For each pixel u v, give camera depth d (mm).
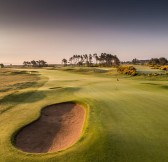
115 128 13781
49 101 23984
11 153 11359
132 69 68812
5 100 24281
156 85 33094
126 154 10469
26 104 22734
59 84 41312
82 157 10477
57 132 15430
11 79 56219
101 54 176875
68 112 20344
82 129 14727
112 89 30953
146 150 10766
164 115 16375
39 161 10430
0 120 16969
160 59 156375
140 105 19703
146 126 14055
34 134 14930
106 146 11305
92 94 26781
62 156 10680
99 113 17375
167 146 11125
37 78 58719
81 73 80750
